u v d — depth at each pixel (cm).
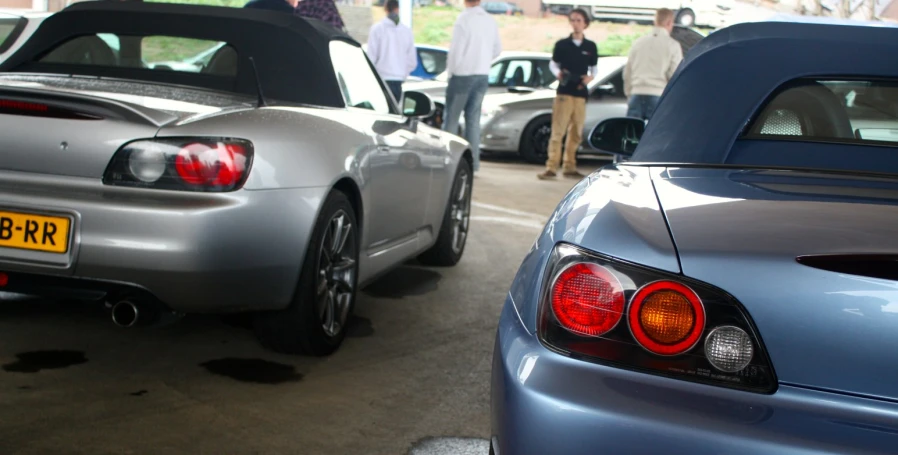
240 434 247
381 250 367
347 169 306
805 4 1903
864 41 219
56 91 265
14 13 571
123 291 261
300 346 309
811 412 123
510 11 2242
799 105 206
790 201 148
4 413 249
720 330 128
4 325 326
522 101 1095
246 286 270
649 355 131
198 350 315
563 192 830
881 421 121
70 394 267
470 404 282
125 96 280
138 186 257
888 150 194
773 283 127
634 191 158
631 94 948
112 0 367
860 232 131
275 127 280
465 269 483
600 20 2100
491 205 722
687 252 133
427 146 407
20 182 261
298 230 278
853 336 123
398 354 327
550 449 131
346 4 2177
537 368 137
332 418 263
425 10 2494
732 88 210
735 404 125
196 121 267
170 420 253
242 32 346
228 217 258
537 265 153
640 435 126
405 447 246
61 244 255
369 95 384
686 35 1210
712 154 199
